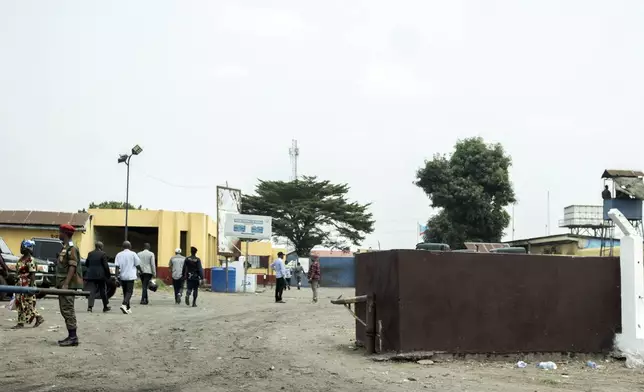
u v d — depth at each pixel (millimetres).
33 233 38375
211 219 51312
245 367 9055
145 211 45125
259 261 65250
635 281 10867
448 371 9125
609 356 10875
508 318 10453
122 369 8680
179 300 21688
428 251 10117
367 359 10078
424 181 57562
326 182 70500
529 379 8656
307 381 8047
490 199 57406
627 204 24125
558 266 10836
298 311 20359
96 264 17297
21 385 7496
